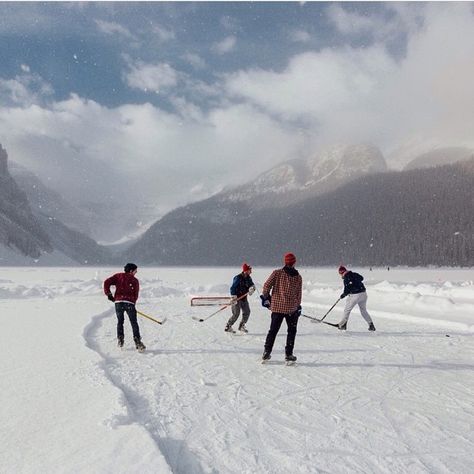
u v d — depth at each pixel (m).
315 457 3.49
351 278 9.83
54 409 4.41
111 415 4.12
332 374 6.14
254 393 5.20
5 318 11.55
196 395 5.11
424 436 3.94
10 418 4.16
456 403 4.89
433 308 13.74
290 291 6.60
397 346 8.19
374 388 5.46
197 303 16.30
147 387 5.42
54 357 6.77
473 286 20.28
